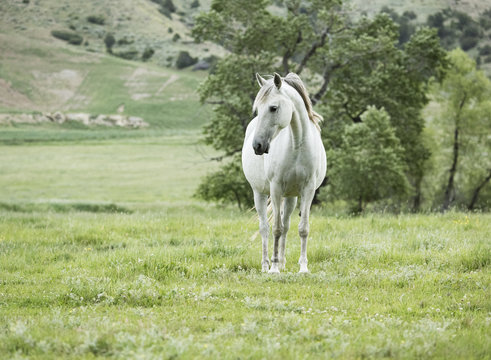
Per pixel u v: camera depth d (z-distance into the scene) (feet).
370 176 84.99
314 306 22.13
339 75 108.99
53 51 488.85
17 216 58.54
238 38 102.63
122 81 438.81
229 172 107.34
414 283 25.86
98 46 533.14
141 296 23.56
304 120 26.86
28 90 419.54
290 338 17.02
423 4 615.98
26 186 179.11
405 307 22.02
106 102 401.90
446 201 134.72
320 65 111.75
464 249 32.27
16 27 540.11
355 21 109.81
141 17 613.52
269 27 101.76
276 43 106.01
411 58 106.22
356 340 16.99
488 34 533.96
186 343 15.65
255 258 32.55
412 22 561.43
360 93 104.78
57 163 229.45
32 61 466.70
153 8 653.71
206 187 109.50
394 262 30.78
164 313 21.08
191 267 29.84
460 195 138.62
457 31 538.06
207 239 40.14
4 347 16.26
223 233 44.04
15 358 14.87
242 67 101.76
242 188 104.73
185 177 199.82
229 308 21.99
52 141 290.56
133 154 253.85
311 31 104.99
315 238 40.47
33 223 51.98
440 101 132.87
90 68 464.24
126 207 104.47
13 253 35.70
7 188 174.40
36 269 31.37
